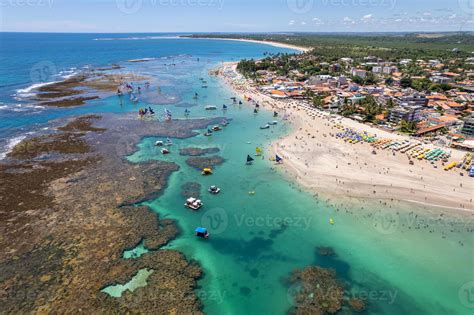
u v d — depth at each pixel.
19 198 67.00
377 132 111.19
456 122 115.94
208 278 49.00
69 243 54.34
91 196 69.25
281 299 45.66
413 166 83.75
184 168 85.25
